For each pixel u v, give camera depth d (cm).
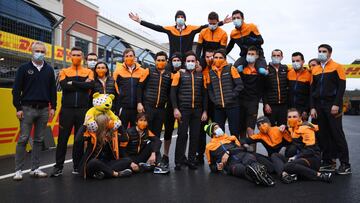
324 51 477
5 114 606
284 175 395
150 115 499
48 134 702
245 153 444
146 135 495
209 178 428
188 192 354
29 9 697
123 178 429
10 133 616
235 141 477
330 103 470
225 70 510
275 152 470
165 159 538
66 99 455
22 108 427
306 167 405
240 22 574
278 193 347
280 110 558
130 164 454
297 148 447
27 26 693
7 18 652
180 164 493
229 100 500
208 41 587
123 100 516
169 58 570
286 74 558
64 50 799
